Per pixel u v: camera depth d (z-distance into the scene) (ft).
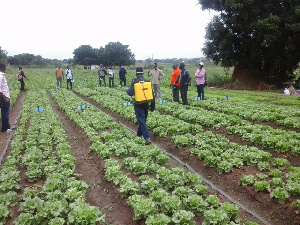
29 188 24.44
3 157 33.42
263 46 95.40
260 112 49.75
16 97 77.92
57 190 22.50
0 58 296.92
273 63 97.66
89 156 33.47
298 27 83.20
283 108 53.26
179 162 31.40
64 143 35.29
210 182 26.68
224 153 29.73
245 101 64.44
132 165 27.22
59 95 82.33
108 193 24.89
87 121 46.91
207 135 37.04
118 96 77.77
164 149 35.78
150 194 22.15
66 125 49.83
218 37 103.50
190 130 40.60
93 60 397.39
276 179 23.56
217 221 19.11
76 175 27.32
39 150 33.01
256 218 20.97
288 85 105.91
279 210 21.09
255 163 27.99
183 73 58.90
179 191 22.53
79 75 190.29
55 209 20.10
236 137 38.11
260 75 104.27
